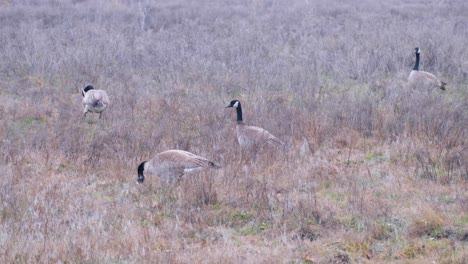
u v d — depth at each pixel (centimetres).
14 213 1431
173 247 1265
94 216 1412
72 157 1866
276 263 1187
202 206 1483
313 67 3042
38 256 1204
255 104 2425
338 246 1271
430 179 1631
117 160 1809
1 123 2248
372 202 1466
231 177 1636
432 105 2348
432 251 1234
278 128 2105
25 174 1725
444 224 1334
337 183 1614
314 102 2433
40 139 2008
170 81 2794
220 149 1895
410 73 2750
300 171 1678
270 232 1345
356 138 2003
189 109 2414
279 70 2956
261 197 1488
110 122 2297
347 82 2858
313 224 1373
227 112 2359
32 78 2900
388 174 1684
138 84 2783
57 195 1548
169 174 1605
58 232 1322
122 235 1312
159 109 2427
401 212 1412
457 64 3048
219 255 1198
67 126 2231
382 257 1220
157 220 1412
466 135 1978
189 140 2019
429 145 1903
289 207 1430
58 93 2702
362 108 2281
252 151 1839
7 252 1212
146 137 2036
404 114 2219
